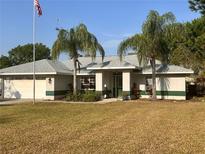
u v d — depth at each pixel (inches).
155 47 1093.8
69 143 395.9
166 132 470.3
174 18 1096.2
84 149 363.9
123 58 1302.9
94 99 1151.6
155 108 860.6
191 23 1631.4
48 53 2869.1
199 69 1609.3
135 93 1248.2
